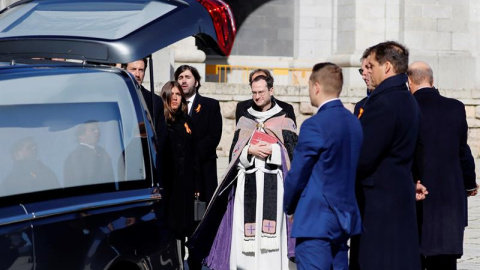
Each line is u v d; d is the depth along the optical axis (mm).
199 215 13875
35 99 9078
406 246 11125
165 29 10570
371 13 43719
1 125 8664
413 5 43125
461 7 43406
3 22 11039
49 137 9102
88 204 9289
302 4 46281
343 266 10828
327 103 10758
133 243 9797
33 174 8844
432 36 43219
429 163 12758
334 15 45219
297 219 10672
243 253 13500
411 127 11156
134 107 10203
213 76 45219
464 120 12992
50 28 10648
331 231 10609
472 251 18234
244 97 35375
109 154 9766
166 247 10383
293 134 13602
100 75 9930
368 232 11125
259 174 13477
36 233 8695
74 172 9297
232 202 13648
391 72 11242
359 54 43406
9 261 8430
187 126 13594
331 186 10617
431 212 12742
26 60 10266
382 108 11031
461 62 43125
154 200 10180
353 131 10727
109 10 10961
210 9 11188
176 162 13117
